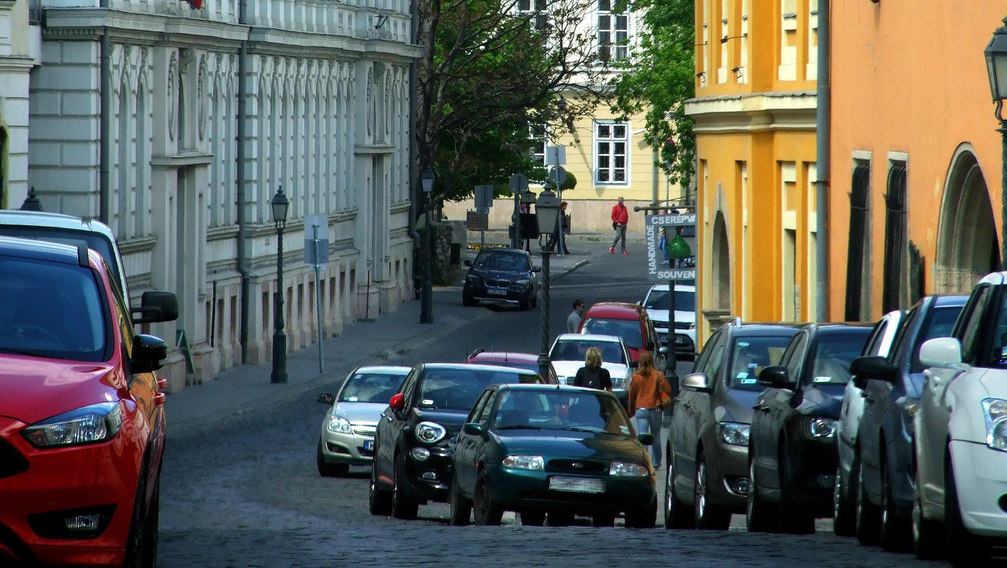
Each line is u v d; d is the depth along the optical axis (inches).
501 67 5442.9
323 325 4195.4
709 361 1521.9
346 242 4507.9
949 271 1889.8
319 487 2128.4
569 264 6033.5
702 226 3176.7
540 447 1481.3
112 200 3002.0
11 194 2731.3
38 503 705.0
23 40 2760.8
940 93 1900.8
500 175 5861.2
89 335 796.0
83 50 2915.8
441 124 5413.4
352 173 4586.6
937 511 877.2
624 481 1478.8
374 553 1032.8
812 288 2576.3
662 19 4884.4
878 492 1036.5
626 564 959.0
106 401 735.1
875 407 1047.0
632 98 5221.5
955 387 856.3
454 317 4662.9
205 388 3233.3
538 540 1130.0
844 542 1110.4
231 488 2089.1
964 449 824.9
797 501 1225.4
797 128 2610.7
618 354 2982.3
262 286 3754.9
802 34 2596.0
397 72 4933.6
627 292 5196.9
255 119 3769.7
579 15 5659.5
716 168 3014.3
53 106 2928.2
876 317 2193.7
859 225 2288.4
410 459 1733.5
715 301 3080.7
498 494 1467.8
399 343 4084.6
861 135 2276.1
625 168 7780.5
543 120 5502.0
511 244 5812.0
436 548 1066.1
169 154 3174.2
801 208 2593.5
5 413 709.9
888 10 2130.9
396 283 4938.5
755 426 1311.5
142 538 785.6
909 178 2034.9
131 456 733.3
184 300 3299.7
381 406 2277.3
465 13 5388.8
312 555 1022.4
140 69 3080.7
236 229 3639.3
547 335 2979.8
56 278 818.8
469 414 1670.8
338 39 4291.3
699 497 1417.3
